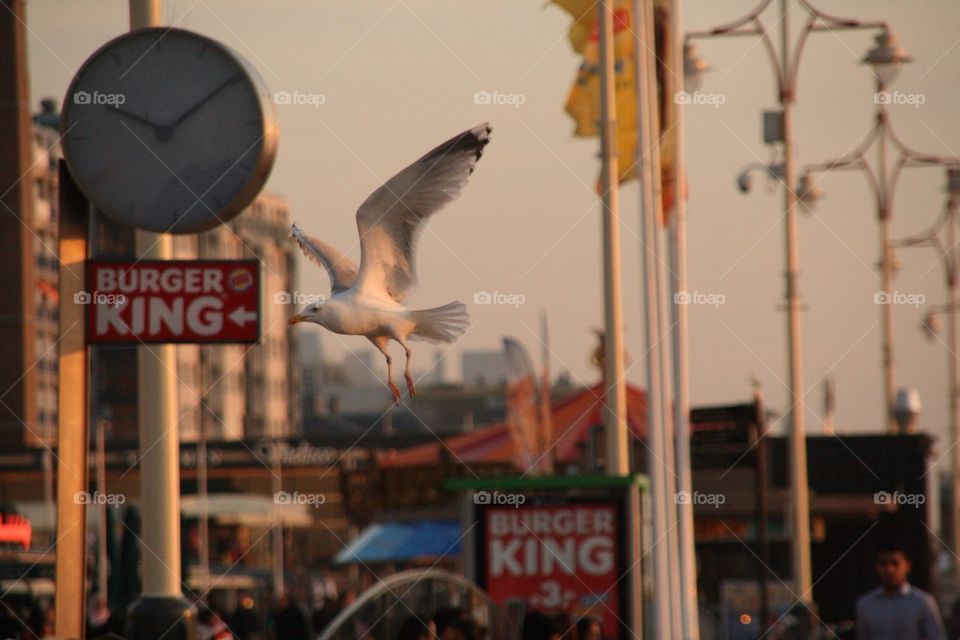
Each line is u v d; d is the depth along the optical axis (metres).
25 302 79.25
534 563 17.61
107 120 12.31
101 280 12.08
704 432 22.55
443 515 29.50
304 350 158.88
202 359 105.88
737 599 24.17
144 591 15.70
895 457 32.69
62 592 11.69
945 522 60.84
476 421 138.50
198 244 98.06
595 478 17.61
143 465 15.75
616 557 17.55
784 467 32.72
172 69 12.34
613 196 25.17
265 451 79.69
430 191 9.23
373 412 152.12
